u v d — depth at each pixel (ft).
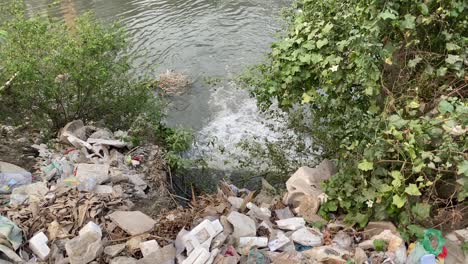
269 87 16.25
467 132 11.38
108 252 13.51
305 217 14.60
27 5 42.78
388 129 12.19
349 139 14.69
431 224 12.50
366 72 12.90
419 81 13.47
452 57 12.68
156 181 19.67
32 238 13.66
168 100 30.22
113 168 19.35
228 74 32.65
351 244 13.10
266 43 35.99
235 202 15.90
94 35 21.04
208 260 12.53
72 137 20.81
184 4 44.16
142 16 41.65
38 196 16.30
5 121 21.58
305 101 15.03
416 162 11.46
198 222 14.65
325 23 14.94
